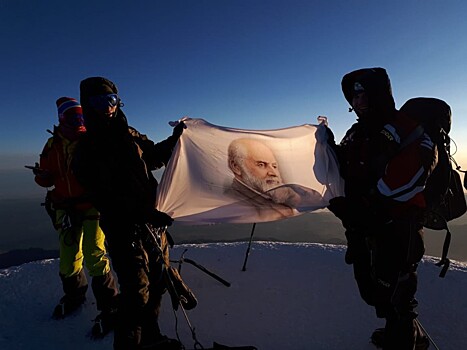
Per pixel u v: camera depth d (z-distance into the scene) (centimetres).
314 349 249
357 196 217
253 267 393
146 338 228
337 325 277
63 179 266
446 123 203
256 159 311
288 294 330
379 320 282
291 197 304
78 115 267
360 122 218
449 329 263
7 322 289
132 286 217
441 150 198
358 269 222
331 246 457
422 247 198
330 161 295
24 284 358
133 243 219
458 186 214
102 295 265
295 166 308
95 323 268
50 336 269
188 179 292
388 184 191
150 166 269
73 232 273
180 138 281
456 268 363
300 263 400
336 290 333
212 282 359
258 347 253
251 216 300
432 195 200
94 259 261
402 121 197
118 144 222
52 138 274
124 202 218
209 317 295
